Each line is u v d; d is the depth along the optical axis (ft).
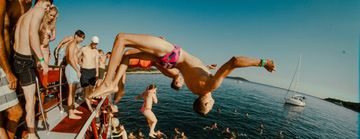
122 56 9.57
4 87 10.05
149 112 30.83
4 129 11.02
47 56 18.01
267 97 457.27
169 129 112.37
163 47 9.05
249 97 382.22
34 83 12.04
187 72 9.84
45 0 12.16
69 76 20.25
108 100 31.40
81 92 34.01
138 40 8.86
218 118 155.22
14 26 12.11
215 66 11.03
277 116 211.00
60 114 20.93
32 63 11.84
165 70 11.02
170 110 159.53
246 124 150.20
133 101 175.22
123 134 51.24
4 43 10.08
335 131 199.72
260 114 204.85
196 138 104.78
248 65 8.36
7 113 11.25
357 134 206.80
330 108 536.83
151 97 31.32
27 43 11.36
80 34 19.92
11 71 10.43
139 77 578.25
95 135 18.52
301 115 260.01
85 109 25.46
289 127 167.84
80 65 23.72
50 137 15.21
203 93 9.89
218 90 436.76
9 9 11.24
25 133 14.73
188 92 302.86
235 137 116.47
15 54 11.28
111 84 9.25
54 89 25.91
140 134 95.81
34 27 11.39
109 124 31.22
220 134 116.78
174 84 11.33
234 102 271.08
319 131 179.83
